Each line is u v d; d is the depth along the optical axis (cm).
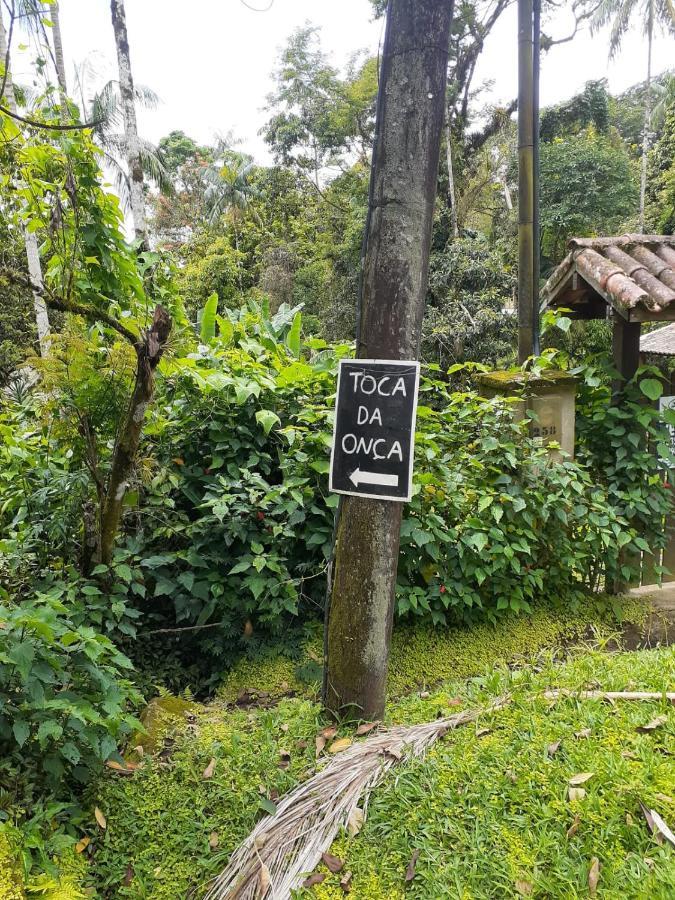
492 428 366
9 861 156
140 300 347
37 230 329
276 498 308
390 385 220
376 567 232
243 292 2108
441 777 194
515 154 1478
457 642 335
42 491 295
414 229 216
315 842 178
